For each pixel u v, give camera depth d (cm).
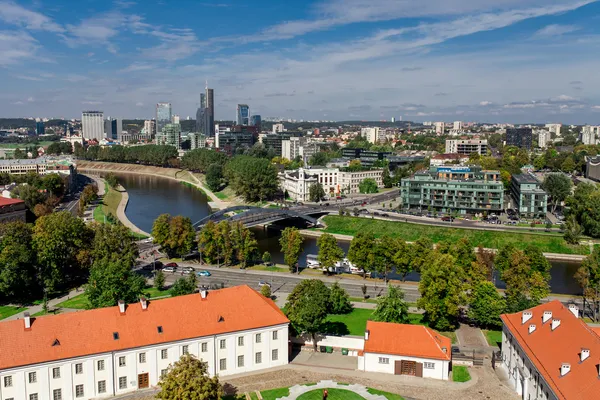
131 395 11825
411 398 11581
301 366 13312
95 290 15938
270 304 13850
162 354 12256
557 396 9400
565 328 11181
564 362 10156
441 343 13112
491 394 11856
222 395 10488
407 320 15000
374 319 15625
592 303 19275
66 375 11425
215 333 12588
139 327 12288
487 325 16338
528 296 17850
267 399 11488
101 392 11794
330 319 17262
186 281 17962
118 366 11888
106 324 12150
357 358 13675
